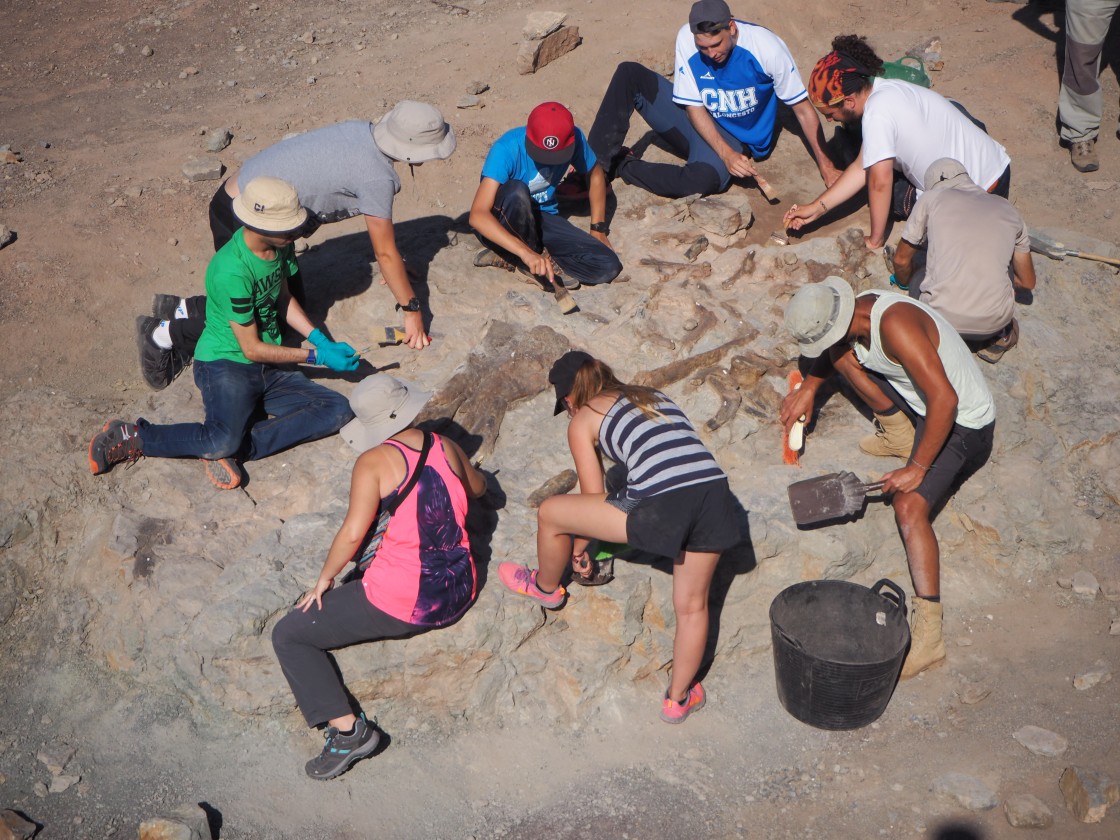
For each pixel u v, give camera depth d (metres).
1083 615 4.88
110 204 7.61
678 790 4.22
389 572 4.04
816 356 4.60
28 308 6.73
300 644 4.11
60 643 4.86
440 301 6.26
